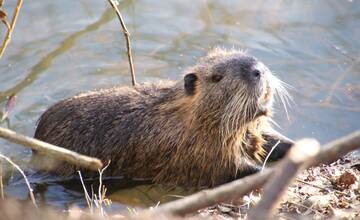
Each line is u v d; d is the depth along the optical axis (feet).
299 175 36.68
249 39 52.39
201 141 37.73
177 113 38.40
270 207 16.34
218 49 40.42
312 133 41.70
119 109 39.86
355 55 49.65
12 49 51.88
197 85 37.73
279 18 55.01
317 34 52.39
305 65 48.67
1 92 47.78
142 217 20.31
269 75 36.81
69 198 37.55
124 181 39.34
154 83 41.52
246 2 57.26
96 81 48.62
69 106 40.73
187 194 37.63
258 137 38.81
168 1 57.36
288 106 44.37
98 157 39.45
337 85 46.21
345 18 54.03
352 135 19.16
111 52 51.85
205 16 55.88
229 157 37.63
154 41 52.90
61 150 24.98
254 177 19.75
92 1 57.06
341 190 34.42
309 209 31.45
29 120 44.88
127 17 55.77
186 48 51.90
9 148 42.37
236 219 31.76
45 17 55.11
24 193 38.04
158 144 38.68
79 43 52.75
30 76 49.44
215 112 37.04
